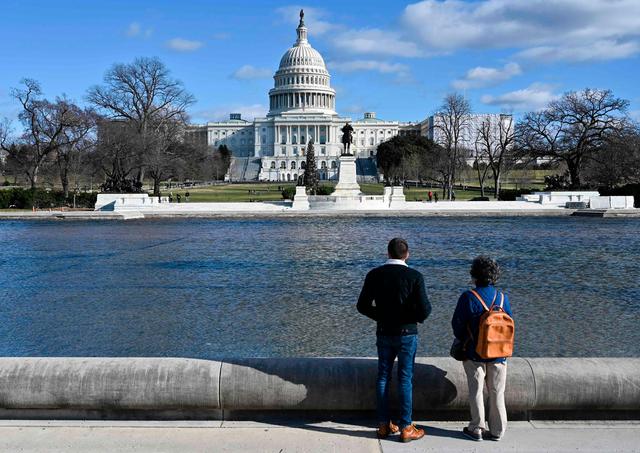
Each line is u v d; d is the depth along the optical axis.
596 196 67.00
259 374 8.70
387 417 8.23
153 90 90.25
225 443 8.02
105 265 27.44
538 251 31.77
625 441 8.05
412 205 66.94
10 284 22.70
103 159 82.12
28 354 13.80
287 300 19.56
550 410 8.69
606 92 76.94
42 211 64.88
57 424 8.65
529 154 82.31
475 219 55.62
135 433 8.35
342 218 57.72
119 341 14.83
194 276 24.31
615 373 8.55
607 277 23.66
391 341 8.19
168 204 66.62
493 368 8.05
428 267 26.03
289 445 7.97
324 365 8.84
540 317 17.00
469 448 7.87
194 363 8.87
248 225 50.44
